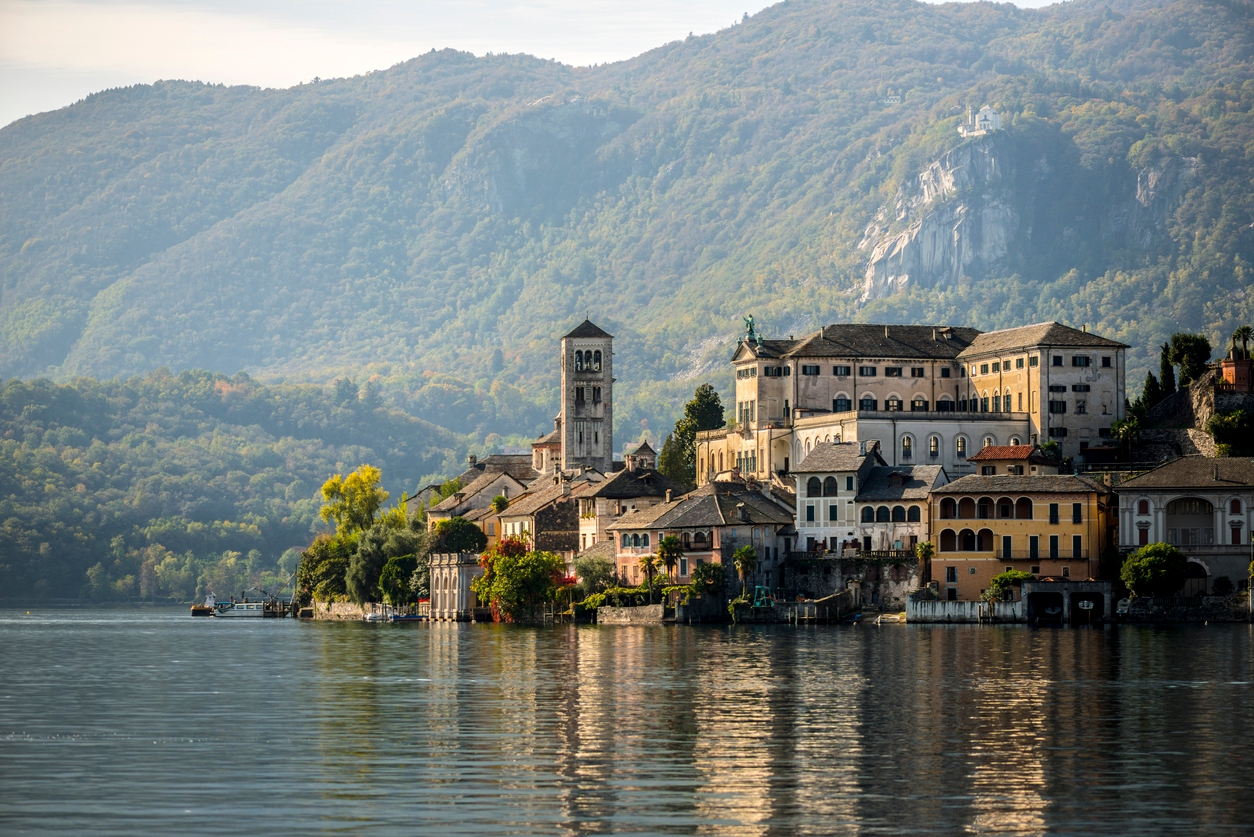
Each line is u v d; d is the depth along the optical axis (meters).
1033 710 144.00
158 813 96.75
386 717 141.12
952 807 98.75
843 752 119.38
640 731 130.62
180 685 176.25
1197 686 163.25
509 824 93.81
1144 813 97.12
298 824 93.69
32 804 99.56
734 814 96.50
